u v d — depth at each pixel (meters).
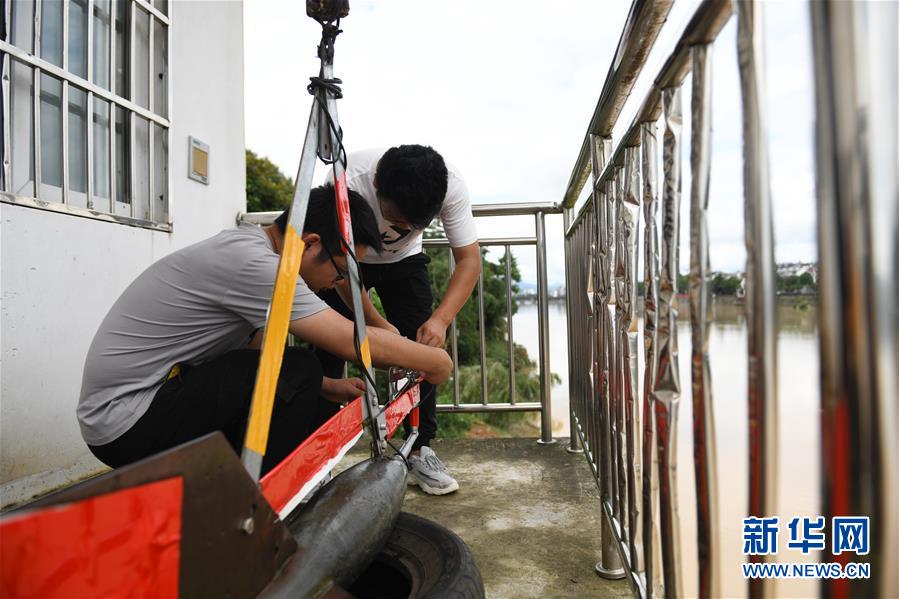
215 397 1.17
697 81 0.57
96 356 1.18
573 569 1.33
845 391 0.31
